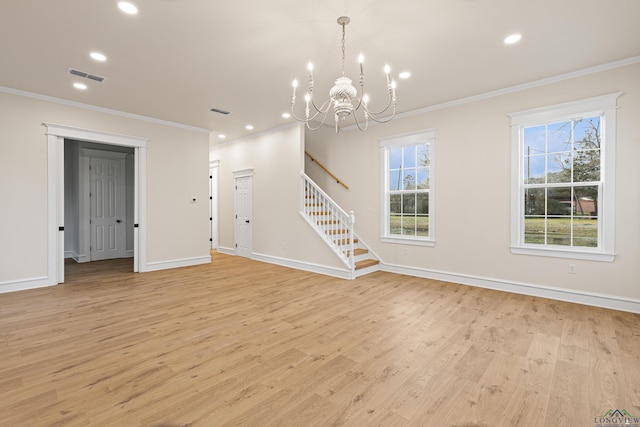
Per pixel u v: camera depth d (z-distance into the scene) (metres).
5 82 3.98
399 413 1.79
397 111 5.20
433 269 5.03
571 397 1.94
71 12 2.54
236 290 4.36
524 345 2.66
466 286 4.57
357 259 5.58
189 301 3.85
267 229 6.60
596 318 3.26
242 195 7.21
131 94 4.41
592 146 3.73
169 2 2.43
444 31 2.85
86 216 6.66
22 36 2.90
